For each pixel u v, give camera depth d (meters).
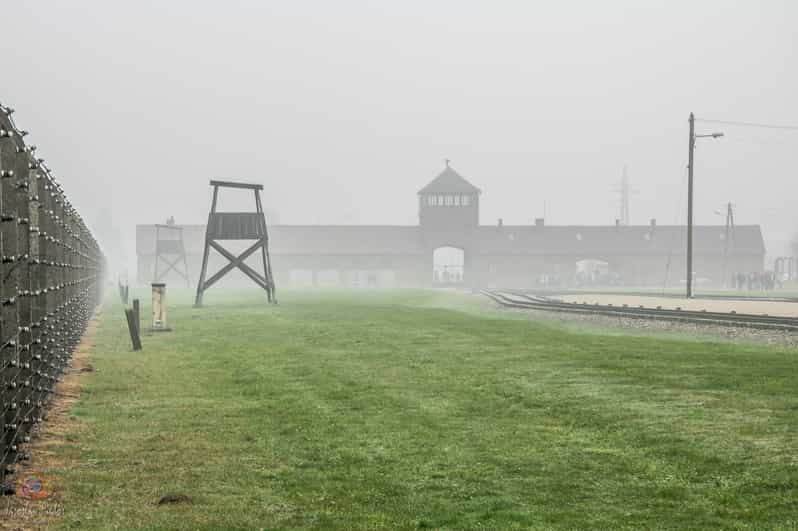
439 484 9.28
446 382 15.84
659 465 9.69
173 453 10.66
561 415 12.48
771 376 15.52
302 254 120.44
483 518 8.13
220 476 9.62
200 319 35.00
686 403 13.00
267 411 13.40
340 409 13.41
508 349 21.19
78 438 11.49
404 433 11.62
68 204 19.78
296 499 8.80
